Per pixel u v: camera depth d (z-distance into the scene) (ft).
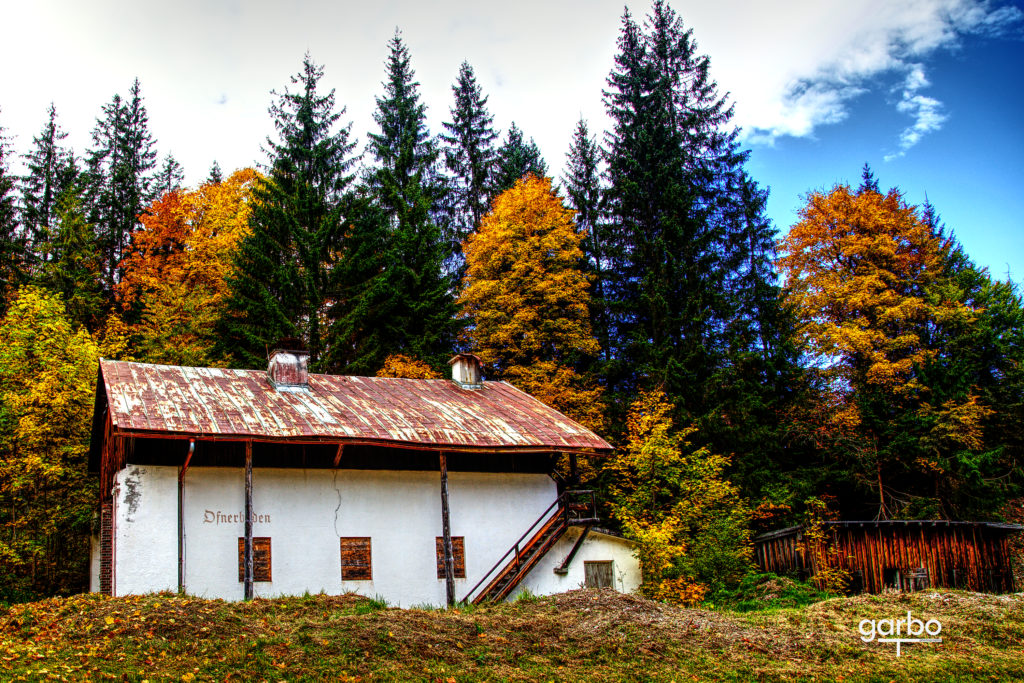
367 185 153.58
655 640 57.57
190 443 65.77
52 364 94.38
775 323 134.00
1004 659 57.52
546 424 85.51
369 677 46.19
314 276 121.39
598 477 112.06
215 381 78.18
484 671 49.42
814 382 127.24
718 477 110.73
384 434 73.15
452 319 126.72
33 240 154.10
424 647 51.75
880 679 52.49
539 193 131.64
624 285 141.18
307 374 83.66
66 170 165.27
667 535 85.20
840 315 128.06
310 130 146.00
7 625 51.01
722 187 153.99
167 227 144.56
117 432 62.54
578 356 124.36
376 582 74.23
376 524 75.87
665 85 155.63
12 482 88.69
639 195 141.18
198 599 58.49
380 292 119.34
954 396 117.19
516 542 82.07
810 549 90.94
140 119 188.75
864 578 90.38
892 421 117.19
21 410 90.79
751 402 119.14
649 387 119.34
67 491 93.71
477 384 96.48
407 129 160.35
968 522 94.53
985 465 112.88
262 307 116.78
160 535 66.80
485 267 128.26
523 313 121.29
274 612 58.70
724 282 140.67
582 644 56.13
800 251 133.28
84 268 135.03
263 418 71.10
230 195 149.59
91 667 43.93
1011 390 124.47
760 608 78.64
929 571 92.94
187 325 119.03
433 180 164.35
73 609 53.57
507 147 177.99
